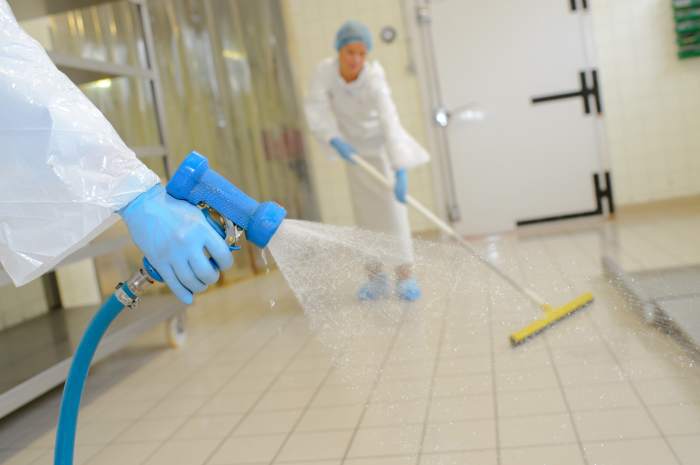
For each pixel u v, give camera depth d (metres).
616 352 2.09
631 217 5.27
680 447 1.62
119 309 0.98
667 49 5.42
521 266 2.42
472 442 1.83
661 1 5.37
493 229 5.71
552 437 1.78
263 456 2.02
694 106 5.45
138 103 4.86
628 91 5.50
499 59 5.53
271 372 2.84
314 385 2.57
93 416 2.67
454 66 5.59
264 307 4.12
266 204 0.90
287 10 5.48
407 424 2.00
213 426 2.34
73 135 0.86
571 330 2.22
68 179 0.86
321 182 5.97
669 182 5.55
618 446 1.68
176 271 0.85
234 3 5.28
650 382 1.93
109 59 4.80
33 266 0.90
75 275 4.24
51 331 3.53
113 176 0.87
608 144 5.56
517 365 2.18
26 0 3.27
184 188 0.88
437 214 5.76
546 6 5.43
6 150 0.85
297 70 5.52
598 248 4.14
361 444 1.96
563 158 5.57
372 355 1.14
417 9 5.57
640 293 2.05
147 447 2.25
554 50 5.47
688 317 1.87
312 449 2.00
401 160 3.59
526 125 5.57
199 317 4.18
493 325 2.35
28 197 0.86
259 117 5.39
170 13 5.18
